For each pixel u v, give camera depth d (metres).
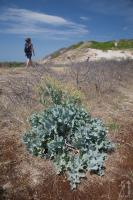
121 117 7.41
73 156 5.23
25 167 5.12
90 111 7.44
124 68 15.45
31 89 8.16
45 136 5.48
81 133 5.41
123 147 5.93
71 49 44.44
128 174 5.15
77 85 8.87
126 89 11.35
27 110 6.82
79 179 4.95
